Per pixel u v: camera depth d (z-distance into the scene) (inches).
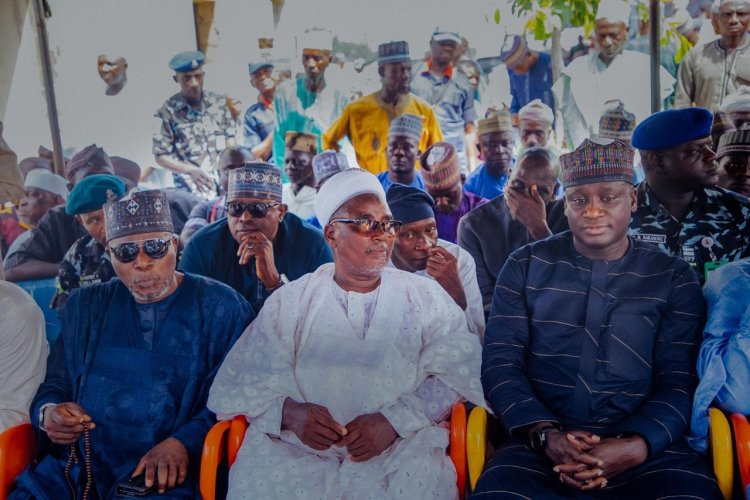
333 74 113.7
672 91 106.9
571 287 96.7
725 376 85.2
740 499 82.5
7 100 118.6
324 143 114.4
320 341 99.1
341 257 103.1
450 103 111.6
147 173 117.7
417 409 91.9
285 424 92.8
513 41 109.5
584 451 81.7
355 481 86.8
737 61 104.8
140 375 101.9
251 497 87.0
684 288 93.6
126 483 89.5
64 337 105.7
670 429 83.8
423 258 112.6
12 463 93.1
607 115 108.3
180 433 95.0
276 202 115.3
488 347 97.3
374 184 104.0
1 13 117.1
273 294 104.1
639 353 92.6
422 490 85.2
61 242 119.0
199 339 104.0
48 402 100.4
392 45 112.0
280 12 114.0
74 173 118.2
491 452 96.0
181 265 116.5
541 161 109.3
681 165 106.3
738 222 105.4
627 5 106.8
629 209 97.6
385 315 99.1
